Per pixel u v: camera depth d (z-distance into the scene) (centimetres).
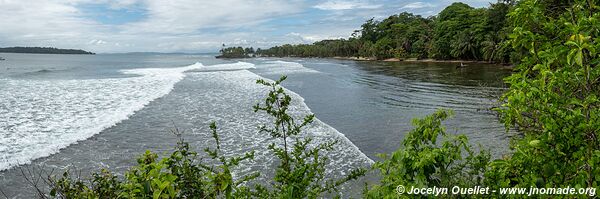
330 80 2858
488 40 4678
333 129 1144
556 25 248
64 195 265
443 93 2011
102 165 820
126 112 1369
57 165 812
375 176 744
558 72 220
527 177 213
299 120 1279
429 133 233
